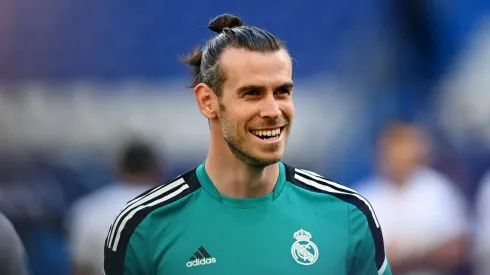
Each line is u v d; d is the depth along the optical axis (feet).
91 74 63.36
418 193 44.86
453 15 64.49
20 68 63.21
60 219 56.70
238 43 20.67
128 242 21.58
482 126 61.72
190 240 21.40
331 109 62.28
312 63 63.52
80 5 64.39
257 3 64.49
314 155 60.95
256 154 20.35
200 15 64.59
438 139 61.31
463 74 63.62
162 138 60.85
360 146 61.26
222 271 21.12
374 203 45.50
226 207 21.70
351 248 22.00
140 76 63.26
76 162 59.88
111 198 41.50
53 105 62.13
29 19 63.93
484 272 46.62
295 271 21.26
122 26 64.18
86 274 41.57
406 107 62.75
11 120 61.05
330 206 22.22
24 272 28.91
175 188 22.20
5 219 28.71
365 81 63.21
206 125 60.95
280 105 20.38
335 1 64.23
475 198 53.52
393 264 44.80
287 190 22.20
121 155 42.04
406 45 63.93
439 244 44.83
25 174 59.11
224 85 20.70
